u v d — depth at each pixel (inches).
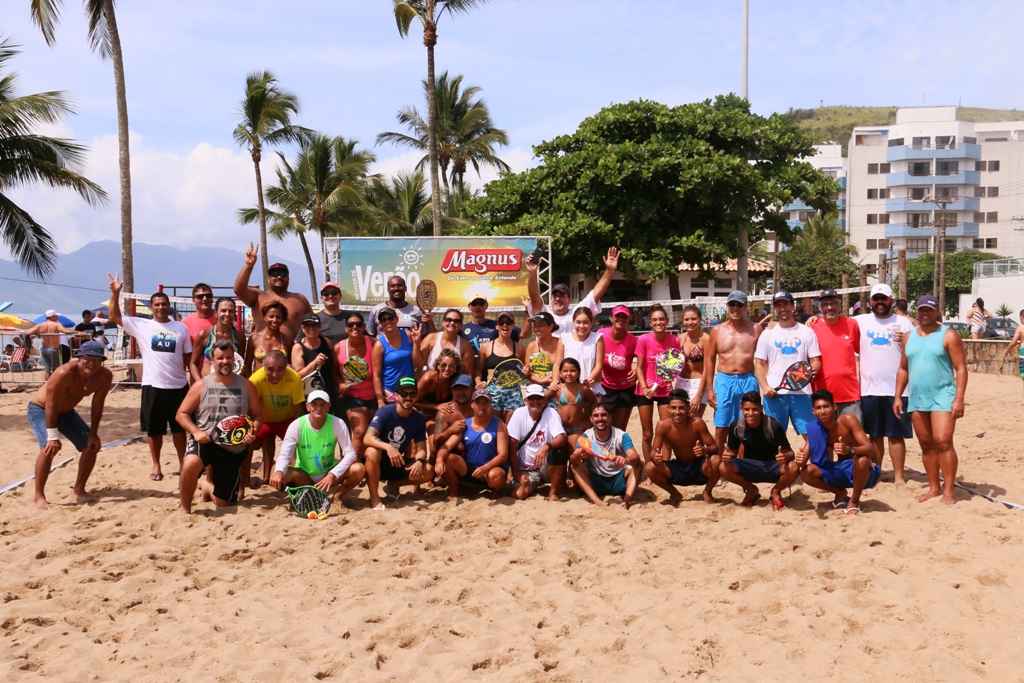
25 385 717.9
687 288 1168.8
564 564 219.3
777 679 153.7
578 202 919.7
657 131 944.3
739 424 268.5
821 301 291.0
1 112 620.4
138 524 255.1
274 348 298.2
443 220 1443.2
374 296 693.3
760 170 968.9
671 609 187.8
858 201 2972.4
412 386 275.4
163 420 314.3
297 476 273.3
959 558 213.2
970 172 2847.0
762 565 213.9
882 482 306.5
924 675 153.3
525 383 308.5
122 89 739.4
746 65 986.7
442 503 281.0
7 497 291.7
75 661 163.2
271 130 1428.4
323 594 200.5
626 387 313.3
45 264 684.7
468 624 181.3
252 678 155.4
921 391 273.6
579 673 157.0
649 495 295.7
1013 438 407.2
